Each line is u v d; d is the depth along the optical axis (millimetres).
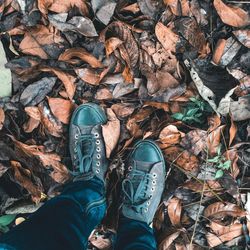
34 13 1147
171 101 1167
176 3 1136
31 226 994
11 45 1149
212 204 1190
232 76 1155
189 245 1194
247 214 1182
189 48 1157
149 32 1154
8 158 1173
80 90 1180
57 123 1188
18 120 1186
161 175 1185
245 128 1174
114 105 1180
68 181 1203
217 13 1148
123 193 1193
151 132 1183
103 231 1215
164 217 1212
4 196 1186
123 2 1147
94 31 1138
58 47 1158
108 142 1183
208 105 1157
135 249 1076
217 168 1174
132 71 1161
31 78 1165
